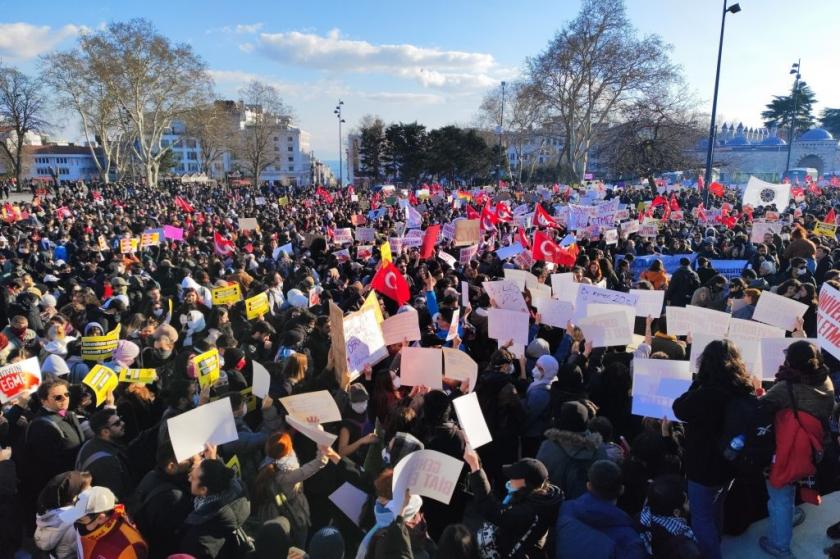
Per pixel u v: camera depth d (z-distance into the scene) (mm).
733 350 3689
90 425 4215
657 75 50062
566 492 3840
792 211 24469
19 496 4430
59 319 6727
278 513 3674
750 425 3551
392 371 4969
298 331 6172
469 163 74125
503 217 18125
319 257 13633
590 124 56250
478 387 5090
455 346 6422
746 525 4391
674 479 3529
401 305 7824
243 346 6531
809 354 3660
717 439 3662
